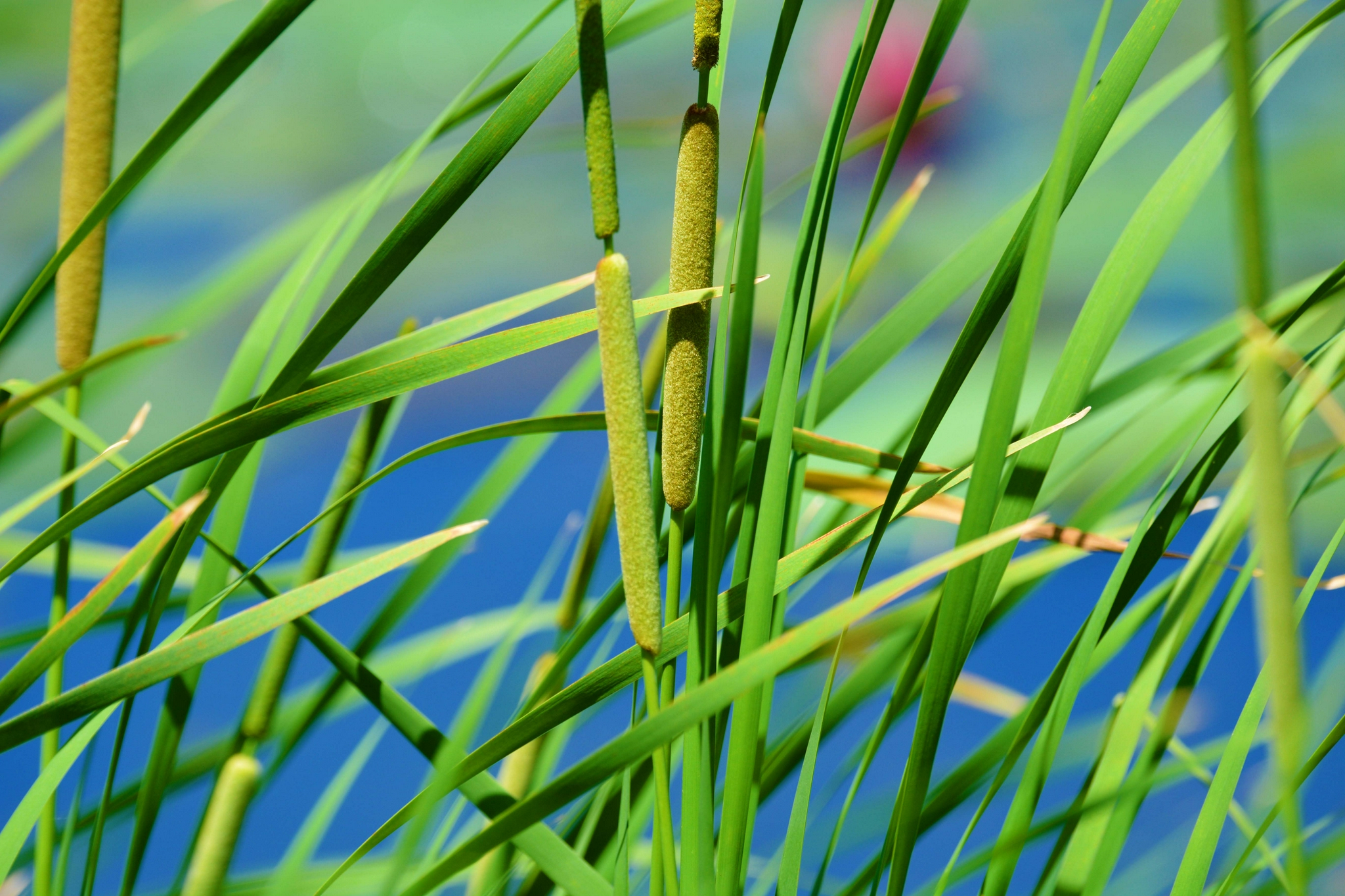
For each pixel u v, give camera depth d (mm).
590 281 2131
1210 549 2203
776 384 2121
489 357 2117
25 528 7184
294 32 20406
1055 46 19469
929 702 2061
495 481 2740
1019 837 2141
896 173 17594
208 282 2949
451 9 21141
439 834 2371
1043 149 17609
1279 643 1908
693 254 2061
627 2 2123
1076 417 2105
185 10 2705
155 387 11508
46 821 2219
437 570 2566
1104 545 2172
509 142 2109
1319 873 2326
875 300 13719
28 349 10078
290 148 18156
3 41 17672
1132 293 2133
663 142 3051
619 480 2045
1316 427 7828
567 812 2381
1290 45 2160
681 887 2086
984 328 2086
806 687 2984
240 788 2213
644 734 2000
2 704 2078
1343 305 2312
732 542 2281
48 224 13453
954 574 2035
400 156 2281
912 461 2105
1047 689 2146
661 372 2348
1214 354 2385
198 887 2209
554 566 2742
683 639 2100
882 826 3449
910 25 17219
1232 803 2270
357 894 2535
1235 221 1917
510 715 3303
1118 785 2182
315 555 2254
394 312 14523
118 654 2225
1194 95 17156
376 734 2424
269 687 2229
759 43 20125
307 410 2104
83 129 2184
